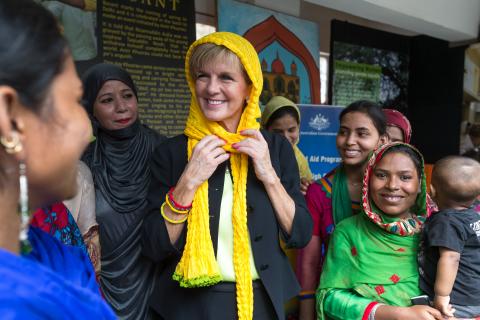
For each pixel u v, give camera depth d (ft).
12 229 1.49
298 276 5.25
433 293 4.12
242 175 3.66
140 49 8.91
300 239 3.77
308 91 12.55
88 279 2.07
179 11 9.56
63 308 1.44
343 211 5.12
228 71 3.46
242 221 3.56
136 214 4.75
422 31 14.85
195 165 3.40
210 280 3.42
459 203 4.40
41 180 1.50
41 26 1.40
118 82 4.92
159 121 9.37
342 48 13.70
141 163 5.03
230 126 3.81
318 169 10.02
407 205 4.31
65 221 2.94
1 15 1.33
